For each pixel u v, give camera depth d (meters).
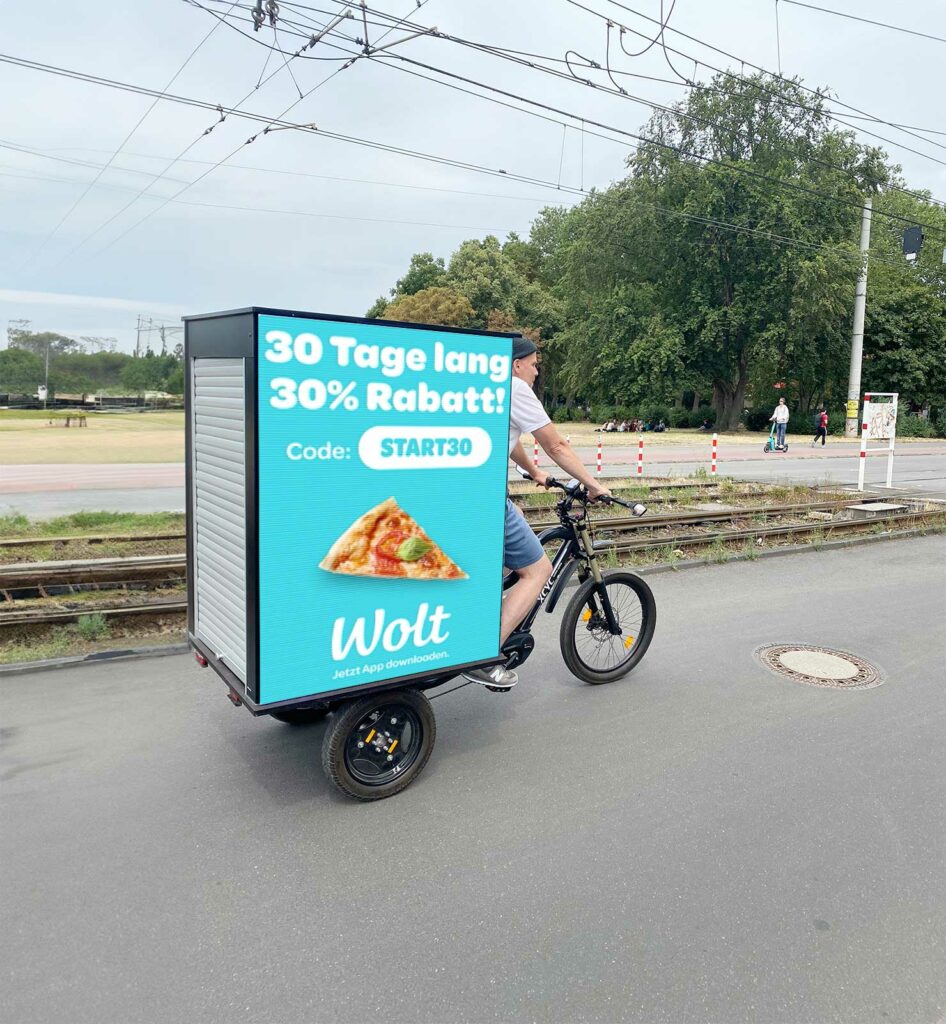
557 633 5.90
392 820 3.28
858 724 4.31
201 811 3.31
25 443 22.92
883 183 34.69
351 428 3.06
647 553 8.43
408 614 3.38
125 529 8.76
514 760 3.83
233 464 3.08
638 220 35.75
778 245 33.81
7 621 5.38
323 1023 2.22
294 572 3.03
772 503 12.36
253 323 2.77
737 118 34.00
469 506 3.48
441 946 2.54
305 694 3.16
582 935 2.60
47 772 3.59
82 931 2.57
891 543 9.59
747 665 5.23
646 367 36.88
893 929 2.66
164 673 4.77
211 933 2.58
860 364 36.09
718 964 2.48
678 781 3.64
